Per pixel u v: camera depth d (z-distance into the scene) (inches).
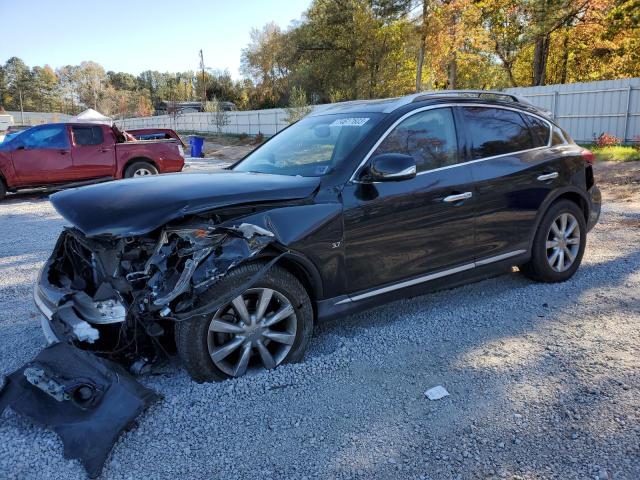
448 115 161.2
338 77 1705.2
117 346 122.4
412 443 101.7
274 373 125.2
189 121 2001.7
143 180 137.2
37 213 405.4
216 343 121.3
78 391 106.0
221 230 115.0
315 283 131.6
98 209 117.8
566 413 109.3
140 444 102.2
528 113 185.9
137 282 118.6
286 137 176.6
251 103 2593.5
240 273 117.8
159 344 120.6
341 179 136.4
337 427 107.6
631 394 115.3
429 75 1334.9
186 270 110.8
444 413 111.3
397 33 1486.2
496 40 1166.3
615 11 1024.9
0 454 99.6
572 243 193.2
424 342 146.2
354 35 1606.8
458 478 91.8
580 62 1412.4
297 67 1945.1
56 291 128.6
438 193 150.6
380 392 120.4
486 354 137.6
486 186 162.1
